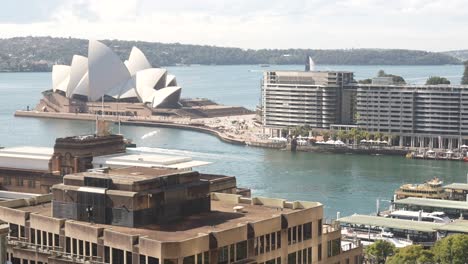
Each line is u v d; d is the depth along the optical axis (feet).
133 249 389.19
